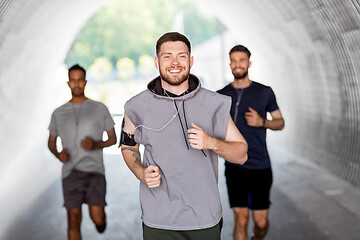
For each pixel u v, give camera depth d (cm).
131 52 4631
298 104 1000
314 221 520
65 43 1555
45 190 714
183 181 258
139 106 264
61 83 1628
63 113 402
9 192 707
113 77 4341
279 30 1005
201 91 263
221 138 264
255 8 1102
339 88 731
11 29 777
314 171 796
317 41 782
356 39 620
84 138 402
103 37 4491
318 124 861
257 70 1491
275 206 588
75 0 1226
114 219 551
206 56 3497
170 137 259
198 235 260
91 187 410
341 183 691
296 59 959
